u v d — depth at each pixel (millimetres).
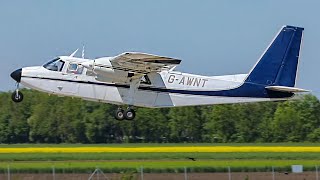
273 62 199875
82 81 191375
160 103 194500
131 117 195125
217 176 188625
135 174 181500
